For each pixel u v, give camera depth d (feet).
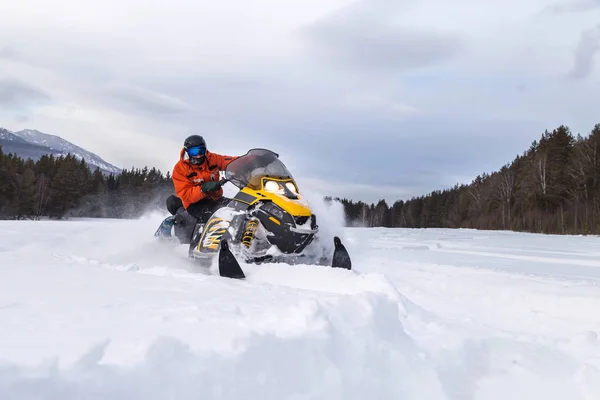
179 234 20.13
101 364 5.60
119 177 244.42
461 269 22.27
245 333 7.04
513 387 8.53
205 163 20.01
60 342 6.08
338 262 16.20
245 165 17.60
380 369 7.82
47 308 7.88
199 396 5.87
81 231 29.53
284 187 16.78
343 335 7.99
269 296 10.25
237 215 16.34
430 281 18.39
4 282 10.30
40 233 28.43
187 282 11.91
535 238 66.44
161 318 7.64
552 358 9.55
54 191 195.21
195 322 7.57
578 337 11.01
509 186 191.52
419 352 8.78
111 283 10.93
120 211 213.87
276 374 6.68
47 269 12.62
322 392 6.89
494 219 180.24
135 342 6.22
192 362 6.15
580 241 58.49
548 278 19.88
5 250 18.99
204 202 19.22
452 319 11.90
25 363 5.29
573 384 8.77
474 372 8.79
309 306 8.09
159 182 215.72
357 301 8.97
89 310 7.89
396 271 21.47
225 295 10.14
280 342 7.06
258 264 15.38
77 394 5.12
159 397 5.61
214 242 16.35
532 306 15.10
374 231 88.53
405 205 321.52
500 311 14.58
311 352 7.22
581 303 14.60
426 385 7.94
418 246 38.99
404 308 11.05
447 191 287.07
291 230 16.06
